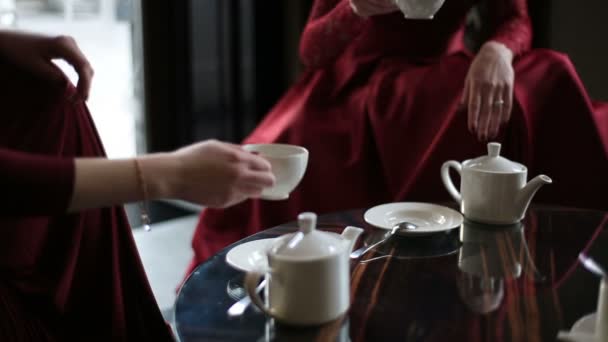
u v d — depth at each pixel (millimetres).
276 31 3268
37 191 751
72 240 952
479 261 954
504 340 713
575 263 941
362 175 1672
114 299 990
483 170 1119
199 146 834
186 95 3082
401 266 938
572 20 2270
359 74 1808
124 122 3270
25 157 763
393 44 1798
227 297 840
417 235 1059
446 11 1758
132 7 3098
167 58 3027
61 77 977
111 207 986
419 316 777
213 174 807
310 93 1782
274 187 985
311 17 1883
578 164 1565
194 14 3014
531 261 954
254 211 1656
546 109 1562
